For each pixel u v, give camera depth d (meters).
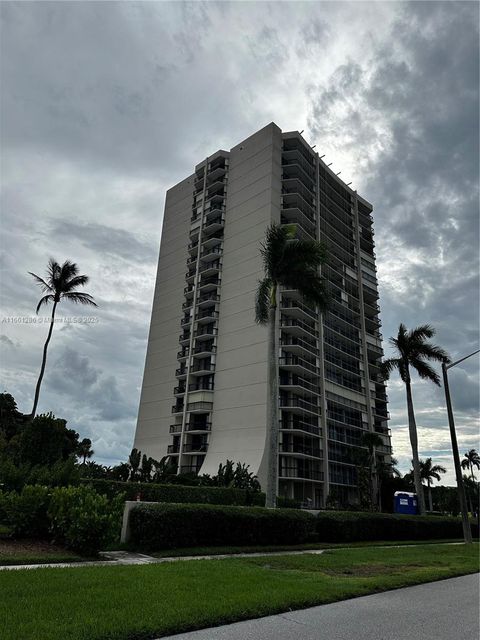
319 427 49.06
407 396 38.31
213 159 62.28
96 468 29.30
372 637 6.21
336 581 9.95
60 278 39.53
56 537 12.07
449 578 12.20
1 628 5.34
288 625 6.61
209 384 50.09
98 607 6.41
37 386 36.53
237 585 8.50
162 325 60.44
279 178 55.44
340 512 21.27
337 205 64.56
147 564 10.19
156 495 22.52
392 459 59.34
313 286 23.88
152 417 55.91
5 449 30.55
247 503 26.84
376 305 66.88
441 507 87.62
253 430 44.09
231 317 51.22
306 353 49.81
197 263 57.28
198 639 5.80
